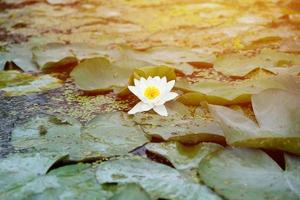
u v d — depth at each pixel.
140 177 1.59
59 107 1.88
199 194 1.55
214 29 2.48
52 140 1.72
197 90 1.88
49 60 2.12
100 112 1.85
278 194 1.54
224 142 1.70
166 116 1.79
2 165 1.63
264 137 1.64
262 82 1.91
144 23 2.61
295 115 1.69
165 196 1.55
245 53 2.21
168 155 1.66
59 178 1.59
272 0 3.04
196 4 3.05
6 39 2.40
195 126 1.74
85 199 1.54
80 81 1.94
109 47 2.29
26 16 2.80
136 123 1.77
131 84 1.88
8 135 1.76
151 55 2.15
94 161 1.65
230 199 1.54
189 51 2.19
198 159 1.64
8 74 2.05
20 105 1.89
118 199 1.51
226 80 1.99
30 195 1.55
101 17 2.75
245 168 1.60
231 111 1.74
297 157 1.63
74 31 2.51
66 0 3.18
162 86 1.83
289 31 2.40
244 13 2.72
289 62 2.06
